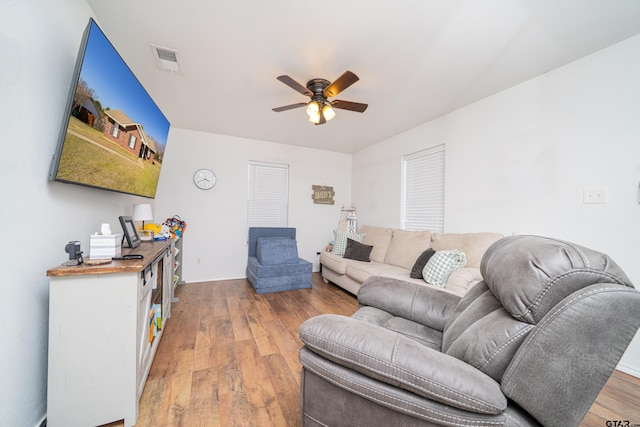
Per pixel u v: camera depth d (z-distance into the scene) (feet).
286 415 4.47
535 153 7.45
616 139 5.99
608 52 6.12
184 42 6.23
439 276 7.66
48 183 4.09
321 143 15.07
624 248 5.87
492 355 2.57
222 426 4.20
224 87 8.45
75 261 4.19
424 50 6.38
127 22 5.59
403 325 4.81
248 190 14.49
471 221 9.26
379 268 10.41
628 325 2.08
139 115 6.33
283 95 9.03
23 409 3.61
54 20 4.12
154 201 12.20
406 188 12.86
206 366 5.84
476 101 9.16
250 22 5.55
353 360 2.81
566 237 6.78
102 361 4.02
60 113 4.34
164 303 7.69
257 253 13.32
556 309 2.23
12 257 3.38
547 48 6.23
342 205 17.02
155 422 4.24
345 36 5.94
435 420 2.43
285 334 7.49
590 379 2.11
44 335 4.04
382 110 10.05
